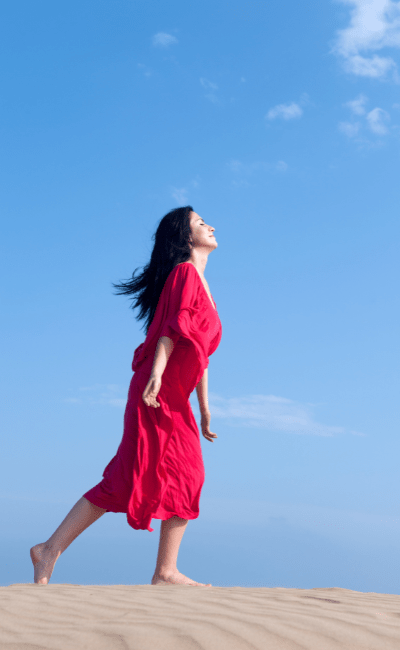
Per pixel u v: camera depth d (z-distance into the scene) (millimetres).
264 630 1658
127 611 1983
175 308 3887
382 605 2334
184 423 3783
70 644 1503
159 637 1562
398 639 1611
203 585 3543
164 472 3643
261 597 2455
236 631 1638
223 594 2564
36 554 3488
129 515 3527
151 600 2260
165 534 3654
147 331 4258
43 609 2014
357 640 1584
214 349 4234
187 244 4230
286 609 2072
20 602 2154
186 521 3703
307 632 1652
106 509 3641
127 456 3678
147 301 4301
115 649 1460
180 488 3674
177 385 3791
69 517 3598
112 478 3674
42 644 1504
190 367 3832
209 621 1771
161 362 3699
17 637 1585
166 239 4242
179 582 3557
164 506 3623
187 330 3760
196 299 3938
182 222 4266
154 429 3688
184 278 3941
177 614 1911
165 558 3621
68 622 1784
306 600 2391
